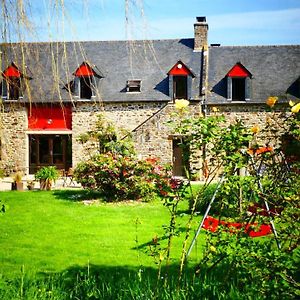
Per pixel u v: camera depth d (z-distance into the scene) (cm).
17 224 1080
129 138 1625
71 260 757
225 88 2325
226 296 436
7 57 234
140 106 2312
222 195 498
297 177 422
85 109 2317
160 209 1280
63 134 2386
